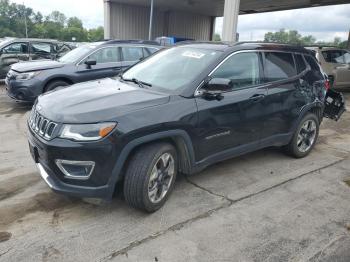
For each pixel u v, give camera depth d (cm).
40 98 378
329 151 577
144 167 323
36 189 389
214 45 435
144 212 347
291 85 480
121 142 309
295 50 509
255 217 352
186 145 360
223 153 407
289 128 492
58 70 796
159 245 299
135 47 897
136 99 341
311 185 435
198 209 362
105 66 848
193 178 438
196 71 387
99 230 316
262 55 452
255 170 475
